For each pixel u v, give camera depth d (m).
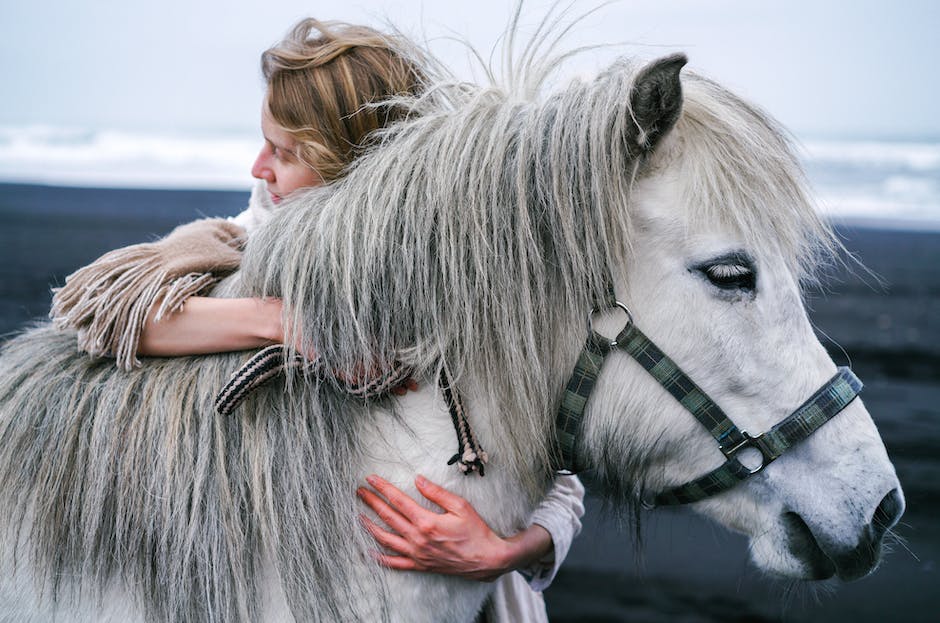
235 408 1.25
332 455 1.28
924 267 20.98
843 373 1.32
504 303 1.25
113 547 1.26
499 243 1.24
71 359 1.38
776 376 1.27
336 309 1.25
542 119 1.25
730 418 1.28
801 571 1.33
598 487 1.44
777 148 1.33
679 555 5.04
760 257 1.25
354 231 1.25
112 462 1.27
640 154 1.23
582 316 1.26
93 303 1.28
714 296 1.24
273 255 1.29
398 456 1.29
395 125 1.34
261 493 1.26
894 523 1.35
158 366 1.33
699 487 1.34
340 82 1.38
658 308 1.25
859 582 4.63
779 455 1.29
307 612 1.23
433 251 1.25
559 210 1.22
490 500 1.33
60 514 1.27
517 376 1.26
